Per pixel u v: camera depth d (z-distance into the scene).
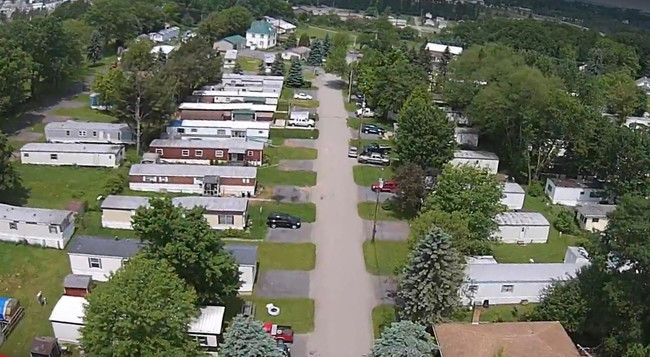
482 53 92.69
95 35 117.94
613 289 35.31
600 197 64.62
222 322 37.69
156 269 33.03
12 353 36.62
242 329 32.22
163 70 84.88
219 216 52.69
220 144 68.62
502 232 55.12
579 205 63.44
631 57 146.88
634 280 35.06
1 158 54.47
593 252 38.41
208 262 37.22
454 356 33.53
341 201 60.84
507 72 78.31
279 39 157.62
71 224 50.53
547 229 55.72
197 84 94.56
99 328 30.33
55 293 43.16
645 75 154.75
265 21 154.38
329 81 115.25
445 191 49.44
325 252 50.69
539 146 69.56
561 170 71.81
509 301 44.91
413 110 64.62
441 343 34.81
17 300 40.78
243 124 77.69
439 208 48.97
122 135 72.06
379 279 47.31
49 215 49.34
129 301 30.20
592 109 72.25
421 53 113.19
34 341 36.19
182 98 89.94
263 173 66.62
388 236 54.19
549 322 37.28
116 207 52.19
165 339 30.92
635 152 61.38
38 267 46.19
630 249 34.31
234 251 44.75
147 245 39.19
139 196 58.09
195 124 76.44
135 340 30.05
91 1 160.50
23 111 83.81
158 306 30.88
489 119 72.88
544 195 67.25
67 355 36.84
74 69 98.31
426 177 59.66
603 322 37.19
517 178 72.06
